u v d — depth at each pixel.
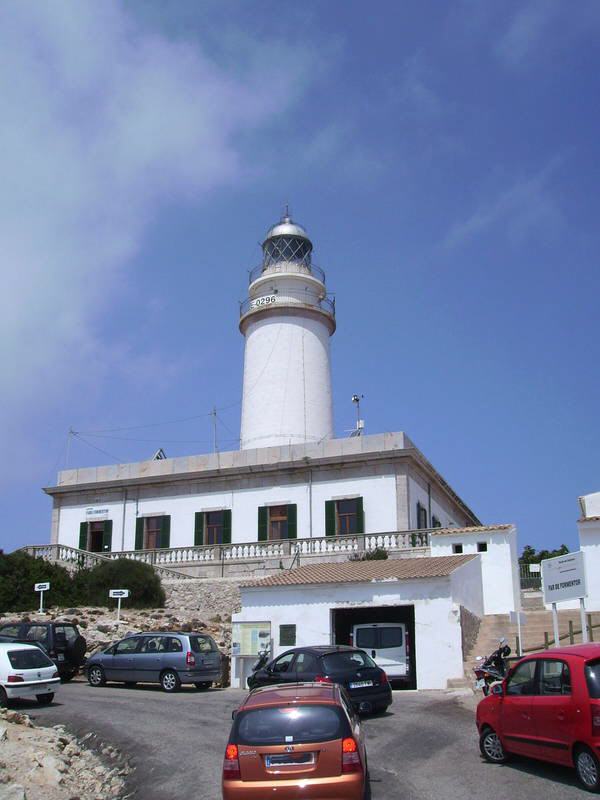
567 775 11.36
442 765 12.36
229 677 25.09
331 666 16.77
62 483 45.78
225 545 38.59
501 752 12.30
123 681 23.50
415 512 39.09
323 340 47.38
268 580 25.61
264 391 45.47
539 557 58.00
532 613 26.19
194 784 12.34
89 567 38.31
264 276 47.56
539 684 11.70
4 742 14.00
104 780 13.32
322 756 9.23
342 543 36.41
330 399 46.88
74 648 25.05
